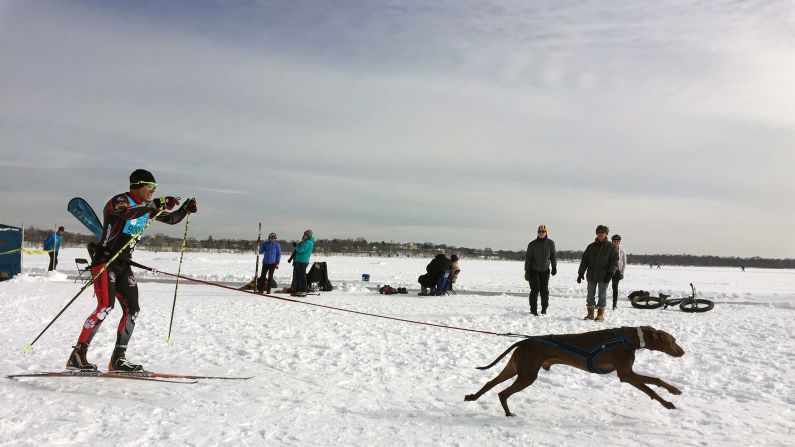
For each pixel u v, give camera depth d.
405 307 14.49
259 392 5.64
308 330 9.85
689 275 64.12
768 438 4.49
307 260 17.11
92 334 5.82
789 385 6.32
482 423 4.86
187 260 38.78
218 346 8.12
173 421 4.61
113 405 5.01
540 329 10.75
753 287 35.50
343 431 4.52
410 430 4.61
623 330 5.15
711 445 4.32
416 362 7.36
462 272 48.09
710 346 8.91
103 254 5.85
